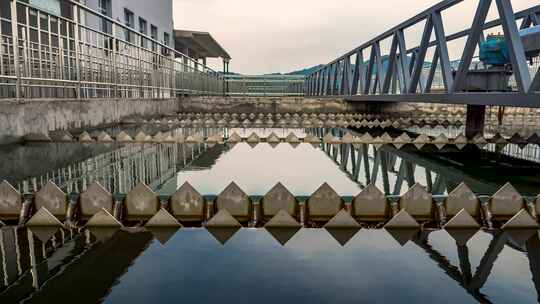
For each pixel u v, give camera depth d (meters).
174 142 6.59
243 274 1.74
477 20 4.80
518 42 4.01
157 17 22.70
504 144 6.61
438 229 2.40
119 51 9.76
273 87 32.91
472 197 2.77
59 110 6.14
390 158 5.26
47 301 1.48
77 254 1.97
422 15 6.30
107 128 8.12
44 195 2.68
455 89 5.35
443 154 5.62
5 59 7.15
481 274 1.75
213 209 2.71
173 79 15.34
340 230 2.36
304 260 1.90
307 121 11.40
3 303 1.46
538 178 4.08
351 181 3.88
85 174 3.89
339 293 1.56
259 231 2.33
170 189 3.41
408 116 14.16
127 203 2.66
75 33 7.06
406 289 1.60
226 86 32.59
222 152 5.62
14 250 2.03
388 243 2.15
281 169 4.43
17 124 5.05
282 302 1.48
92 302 1.47
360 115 13.85
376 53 9.10
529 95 3.85
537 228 2.39
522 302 1.50
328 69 17.20
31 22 10.42
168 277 1.70
